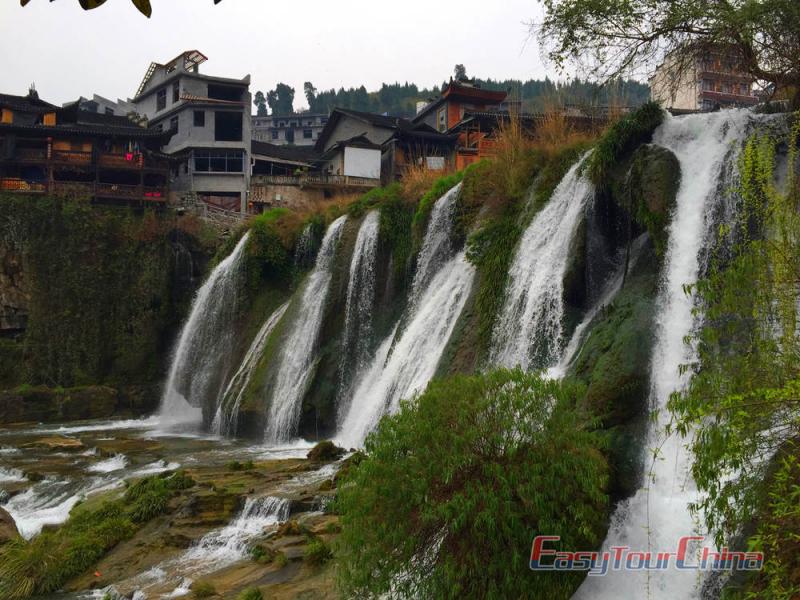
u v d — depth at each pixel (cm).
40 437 2902
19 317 3997
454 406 954
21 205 4097
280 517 1457
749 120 1603
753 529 911
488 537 892
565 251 1780
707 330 919
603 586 985
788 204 942
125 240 4219
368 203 2984
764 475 812
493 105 5594
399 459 927
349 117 5791
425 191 2800
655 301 1423
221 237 4478
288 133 11212
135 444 2572
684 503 1076
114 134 4625
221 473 1830
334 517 1399
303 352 2753
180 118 5538
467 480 910
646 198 1570
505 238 2083
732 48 1706
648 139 1752
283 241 3334
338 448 2014
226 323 3325
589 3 1794
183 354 3509
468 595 892
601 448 1170
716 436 790
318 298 2848
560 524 896
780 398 747
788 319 829
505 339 1862
